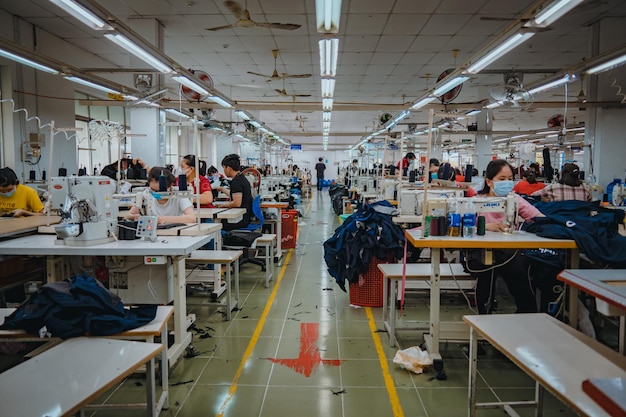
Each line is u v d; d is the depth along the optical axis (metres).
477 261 3.16
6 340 2.02
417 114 14.89
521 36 4.21
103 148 9.89
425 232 2.89
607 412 1.31
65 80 8.09
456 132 12.09
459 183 6.01
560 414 2.38
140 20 6.74
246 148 14.04
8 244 2.89
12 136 6.73
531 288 3.25
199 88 6.55
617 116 7.36
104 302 2.12
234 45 8.05
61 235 2.72
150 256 2.76
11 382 1.56
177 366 2.95
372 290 4.18
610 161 7.41
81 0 3.47
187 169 5.02
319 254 6.90
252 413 2.38
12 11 6.54
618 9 6.39
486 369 2.92
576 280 2.03
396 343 3.34
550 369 1.60
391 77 10.56
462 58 8.86
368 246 4.03
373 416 2.35
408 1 5.98
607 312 1.79
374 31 7.25
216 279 4.36
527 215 3.21
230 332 3.58
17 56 4.66
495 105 8.12
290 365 2.97
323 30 4.43
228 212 4.82
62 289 2.11
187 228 3.35
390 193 6.66
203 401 2.50
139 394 2.56
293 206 11.26
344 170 17.09
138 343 1.93
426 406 2.45
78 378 1.60
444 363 3.01
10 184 4.27
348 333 3.56
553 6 3.57
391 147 11.15
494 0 5.95
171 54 8.60
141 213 3.21
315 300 4.48
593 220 2.94
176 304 2.95
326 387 2.67
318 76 10.41
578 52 8.53
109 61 9.47
